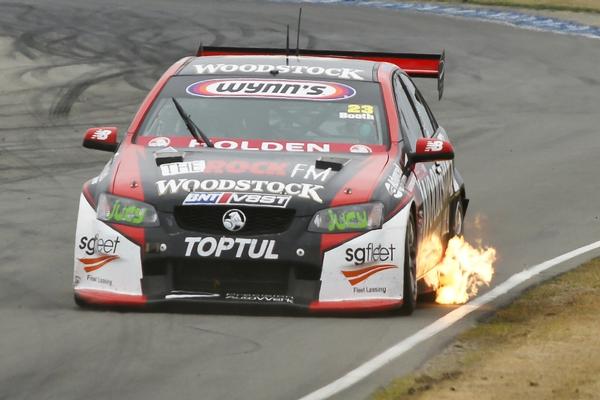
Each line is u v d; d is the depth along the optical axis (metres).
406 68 36.59
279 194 26.72
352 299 26.52
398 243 26.78
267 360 22.88
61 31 105.06
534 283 32.47
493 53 100.94
